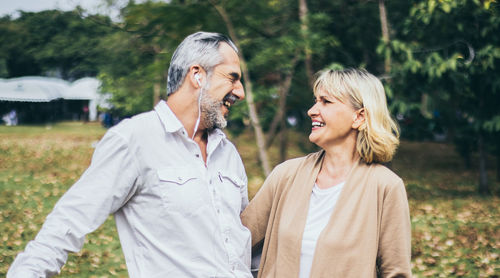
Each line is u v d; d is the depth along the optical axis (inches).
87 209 68.2
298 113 384.5
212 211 74.1
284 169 88.2
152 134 73.2
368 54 353.7
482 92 356.2
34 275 62.9
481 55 306.7
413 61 290.0
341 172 82.7
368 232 77.0
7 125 1336.1
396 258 77.5
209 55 76.4
